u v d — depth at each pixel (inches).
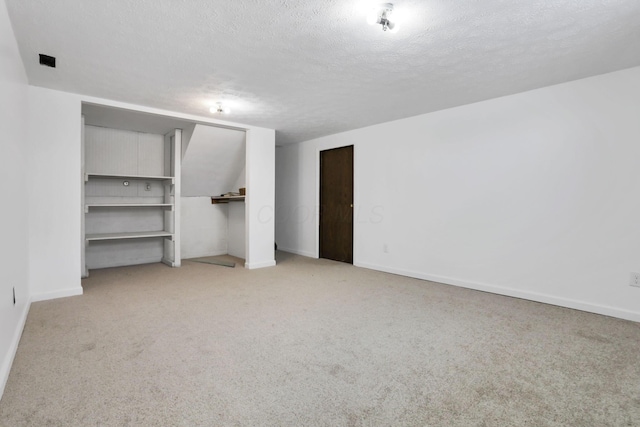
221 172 211.3
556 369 74.1
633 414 58.0
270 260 194.2
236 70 106.8
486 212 140.3
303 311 112.6
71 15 75.4
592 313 113.0
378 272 177.6
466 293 137.3
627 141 107.1
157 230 206.4
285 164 246.2
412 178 166.7
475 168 143.3
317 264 199.6
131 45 89.9
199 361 76.4
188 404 60.1
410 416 57.5
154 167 203.6
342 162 205.5
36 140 121.0
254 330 95.3
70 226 128.6
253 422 55.5
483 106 140.3
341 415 57.6
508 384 67.9
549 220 123.3
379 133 181.3
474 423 55.7
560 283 121.0
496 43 88.7
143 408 58.7
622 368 74.6
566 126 118.9
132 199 197.0
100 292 134.7
